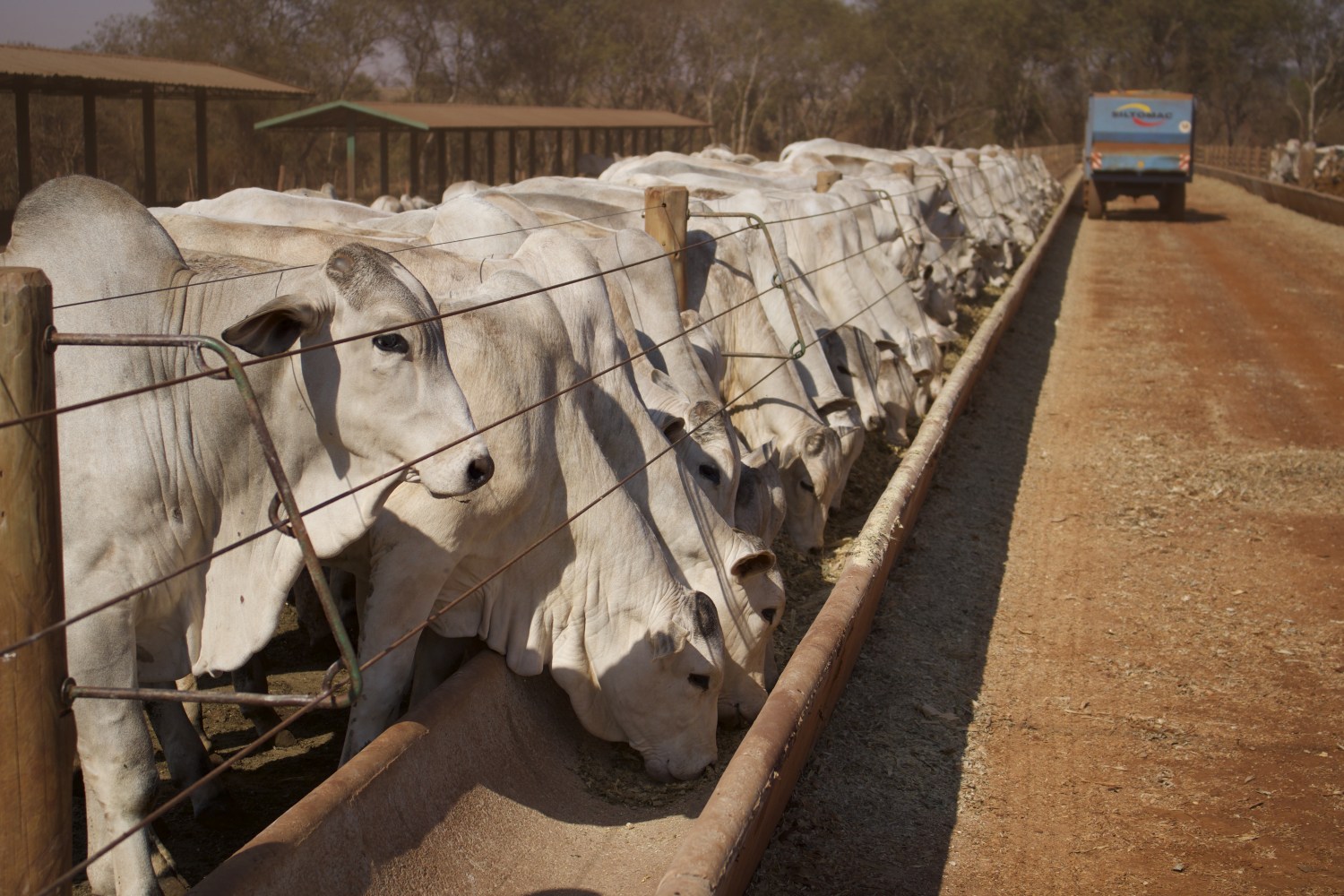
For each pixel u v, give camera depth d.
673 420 5.45
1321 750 5.11
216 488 3.99
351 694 2.61
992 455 9.56
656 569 4.67
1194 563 7.37
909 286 11.18
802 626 6.07
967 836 4.41
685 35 57.28
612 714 4.70
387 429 3.83
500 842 4.04
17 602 2.35
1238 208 35.34
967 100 66.56
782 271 8.47
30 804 2.39
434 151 42.19
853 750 4.94
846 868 4.16
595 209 8.95
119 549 3.74
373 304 3.76
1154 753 5.07
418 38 47.91
